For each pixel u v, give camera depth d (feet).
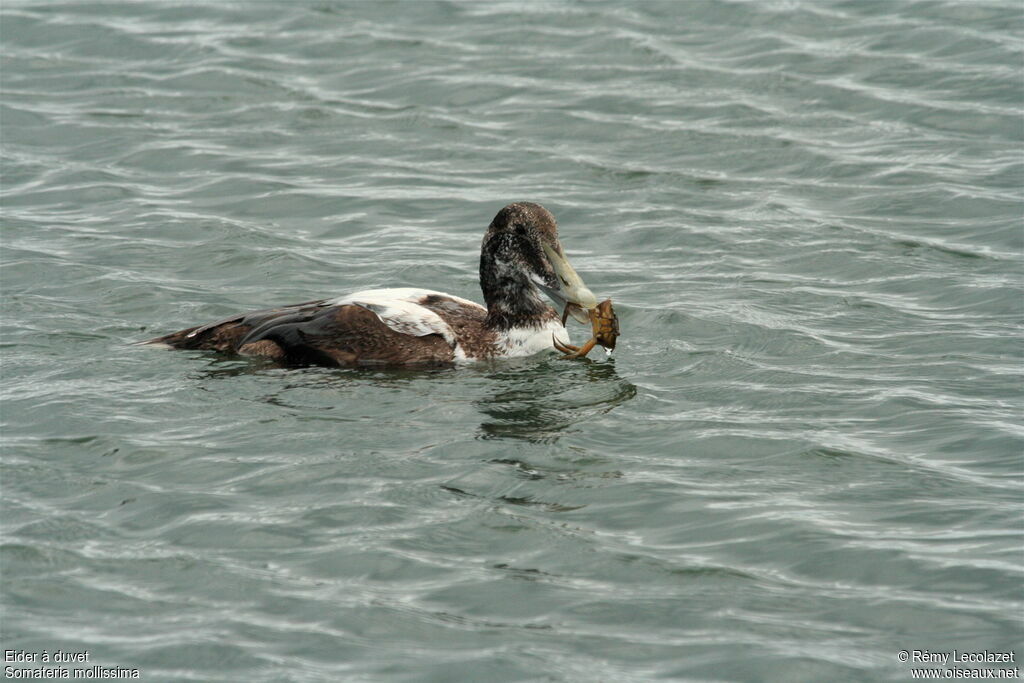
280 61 80.48
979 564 33.01
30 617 30.94
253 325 47.32
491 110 74.18
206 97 75.82
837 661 29.45
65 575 32.63
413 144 70.38
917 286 53.88
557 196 64.34
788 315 51.16
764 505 36.22
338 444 39.88
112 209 62.18
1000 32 81.05
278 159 68.39
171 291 53.06
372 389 44.45
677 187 65.10
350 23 86.07
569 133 71.41
